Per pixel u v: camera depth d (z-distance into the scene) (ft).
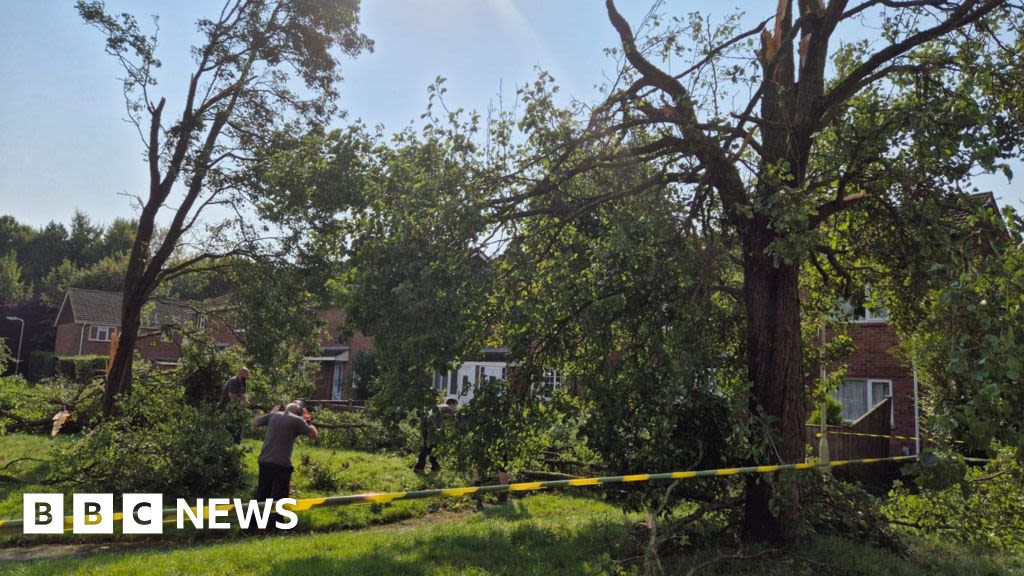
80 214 284.20
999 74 24.79
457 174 25.35
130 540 26.76
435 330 21.89
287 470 29.53
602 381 25.04
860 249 29.86
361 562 21.75
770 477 22.13
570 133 27.30
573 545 25.26
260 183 49.78
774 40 28.27
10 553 24.58
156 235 61.00
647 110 27.32
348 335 24.00
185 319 58.34
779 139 26.25
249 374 49.14
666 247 24.73
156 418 40.57
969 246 21.74
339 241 26.27
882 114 26.14
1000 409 17.51
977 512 26.76
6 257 247.50
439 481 40.52
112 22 47.62
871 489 41.86
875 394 56.03
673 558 23.22
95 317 167.73
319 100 56.08
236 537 27.89
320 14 53.06
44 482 32.65
